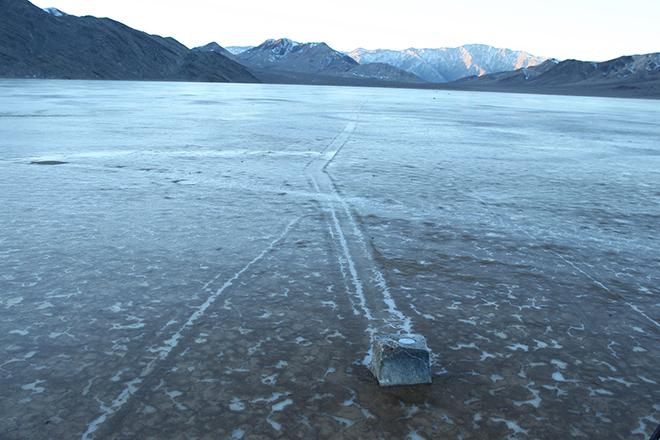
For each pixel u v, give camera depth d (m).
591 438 2.93
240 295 4.60
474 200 8.77
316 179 10.04
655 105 88.44
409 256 5.78
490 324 4.23
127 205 7.60
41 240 5.91
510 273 5.39
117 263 5.28
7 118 20.92
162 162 11.45
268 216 7.21
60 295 4.51
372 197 8.65
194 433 2.85
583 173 12.27
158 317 4.16
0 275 4.89
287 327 4.05
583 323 4.33
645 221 7.82
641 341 4.07
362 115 30.28
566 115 40.81
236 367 3.48
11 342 3.74
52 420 2.93
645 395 3.36
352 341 3.86
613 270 5.62
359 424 2.95
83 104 32.28
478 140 18.84
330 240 6.22
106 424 2.91
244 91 77.69
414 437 2.86
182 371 3.42
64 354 3.60
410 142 17.20
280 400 3.15
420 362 3.37
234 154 12.91
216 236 6.24
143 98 43.41
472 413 3.09
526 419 3.06
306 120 24.81
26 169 10.20
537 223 7.43
